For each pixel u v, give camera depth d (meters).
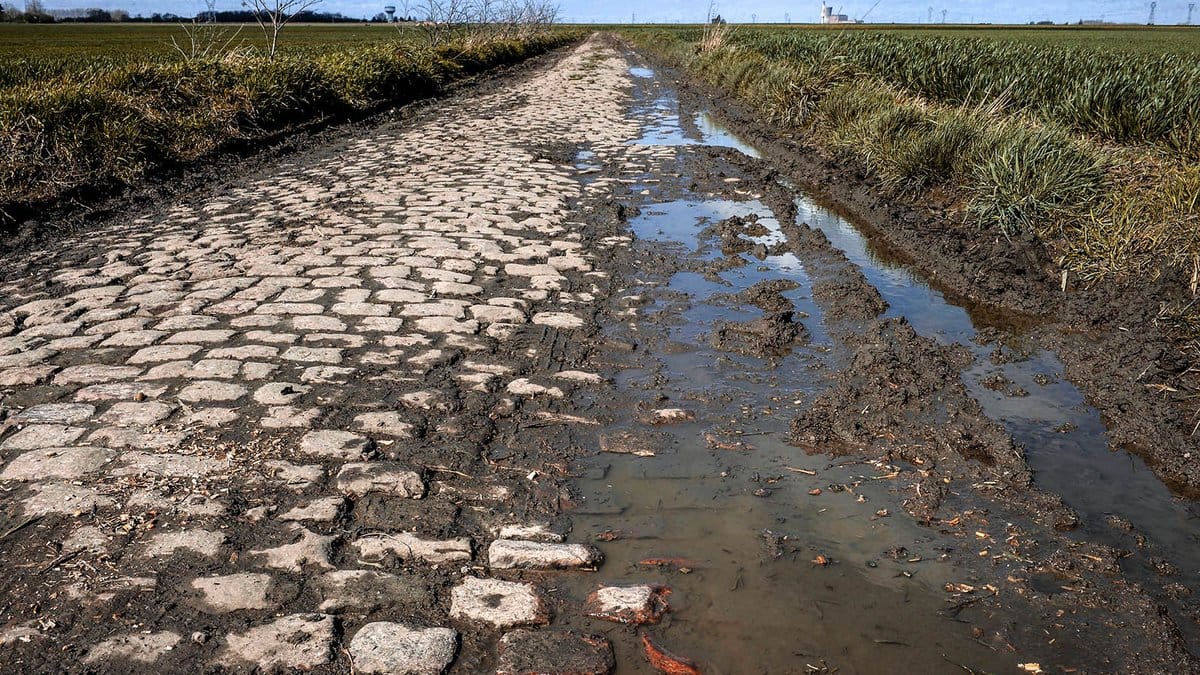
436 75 22.55
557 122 15.41
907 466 3.49
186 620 2.46
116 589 2.57
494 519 3.04
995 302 5.82
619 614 2.56
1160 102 9.47
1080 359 4.65
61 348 4.50
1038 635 2.51
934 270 6.59
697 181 9.80
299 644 2.37
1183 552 2.94
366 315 5.07
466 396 3.98
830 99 13.05
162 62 14.75
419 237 6.92
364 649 2.37
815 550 2.91
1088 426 3.91
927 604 2.64
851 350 4.73
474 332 4.83
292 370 4.22
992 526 3.07
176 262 6.20
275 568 2.70
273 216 7.75
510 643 2.42
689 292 5.70
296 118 14.17
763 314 5.26
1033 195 7.00
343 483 3.20
